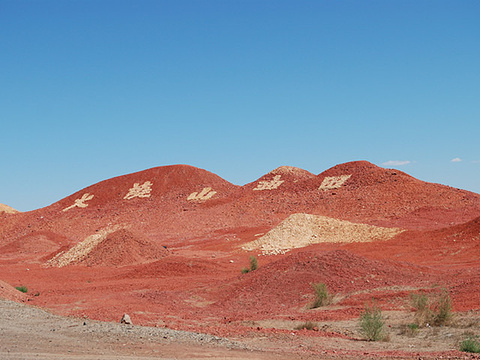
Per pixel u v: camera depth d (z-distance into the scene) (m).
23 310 23.80
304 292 31.02
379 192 106.00
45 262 69.19
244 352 15.24
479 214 88.81
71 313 26.16
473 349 16.77
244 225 99.75
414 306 24.41
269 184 130.38
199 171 153.38
